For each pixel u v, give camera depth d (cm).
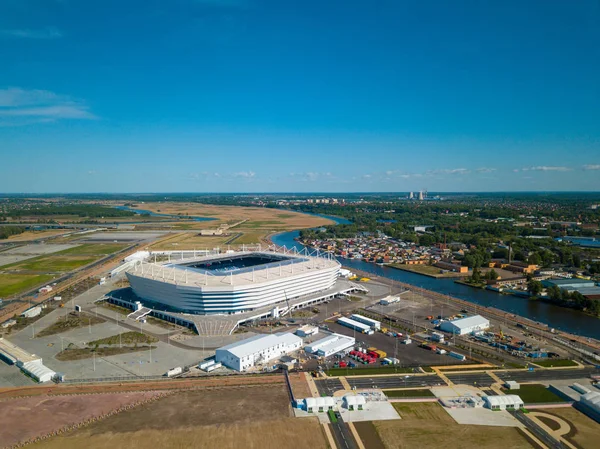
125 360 18362
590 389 15438
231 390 15688
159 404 14675
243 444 12419
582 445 12394
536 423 13525
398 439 12675
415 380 16450
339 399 14925
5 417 13850
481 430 13138
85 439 12644
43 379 16312
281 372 17212
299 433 12975
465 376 16788
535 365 17738
